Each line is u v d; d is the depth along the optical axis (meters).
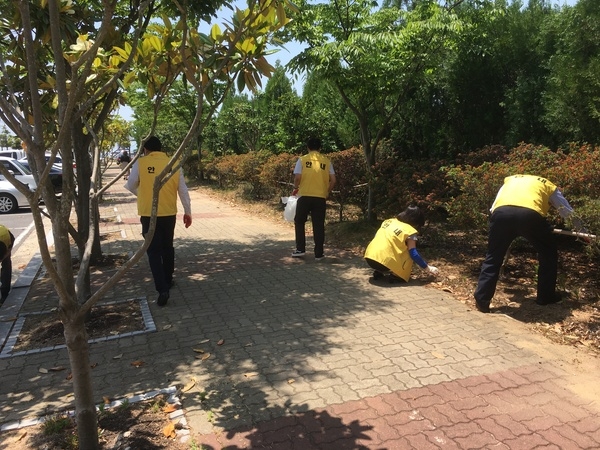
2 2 3.15
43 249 2.14
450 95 9.45
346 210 11.27
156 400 3.20
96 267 6.98
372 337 4.18
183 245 8.62
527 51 8.45
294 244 8.48
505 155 6.83
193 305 5.18
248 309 5.02
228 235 9.60
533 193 4.49
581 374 3.43
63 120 2.16
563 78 7.01
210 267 6.91
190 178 26.83
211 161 22.19
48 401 3.27
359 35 7.20
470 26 7.25
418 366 3.60
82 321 2.51
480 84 8.92
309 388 3.32
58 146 2.10
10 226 12.36
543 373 3.46
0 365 3.85
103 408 3.09
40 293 5.80
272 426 2.88
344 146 14.87
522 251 6.66
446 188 6.70
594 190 4.75
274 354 3.89
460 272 6.12
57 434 2.85
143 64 2.65
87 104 2.35
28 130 2.33
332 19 8.30
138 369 3.69
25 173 15.43
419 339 4.11
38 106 2.21
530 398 3.13
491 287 4.67
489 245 4.69
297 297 5.39
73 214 12.59
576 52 7.07
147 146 5.18
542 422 2.87
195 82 2.38
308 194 6.98
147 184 5.11
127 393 3.32
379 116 9.82
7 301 5.50
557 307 4.72
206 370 3.64
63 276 2.43
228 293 5.60
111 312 4.98
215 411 3.07
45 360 3.92
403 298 5.26
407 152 10.73
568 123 7.23
